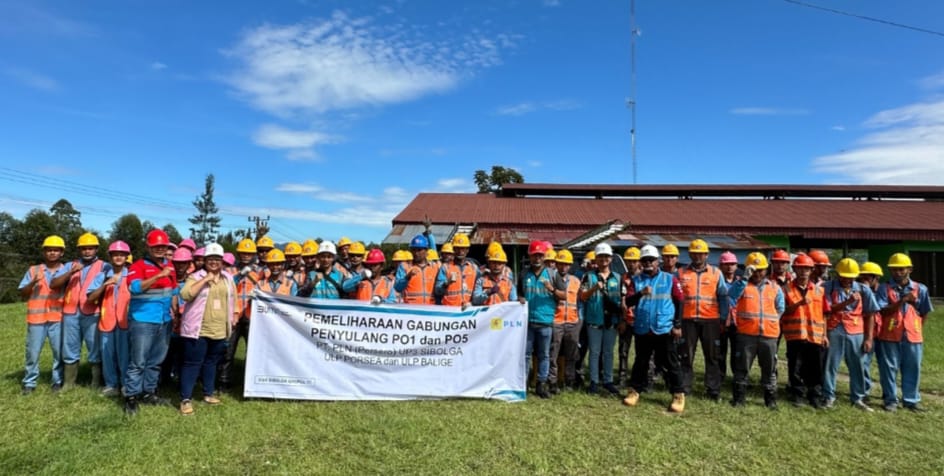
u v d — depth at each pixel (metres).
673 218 22.70
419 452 4.46
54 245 6.18
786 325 6.57
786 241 22.23
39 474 3.91
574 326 6.57
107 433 4.73
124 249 6.15
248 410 5.54
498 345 6.32
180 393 5.64
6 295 25.55
